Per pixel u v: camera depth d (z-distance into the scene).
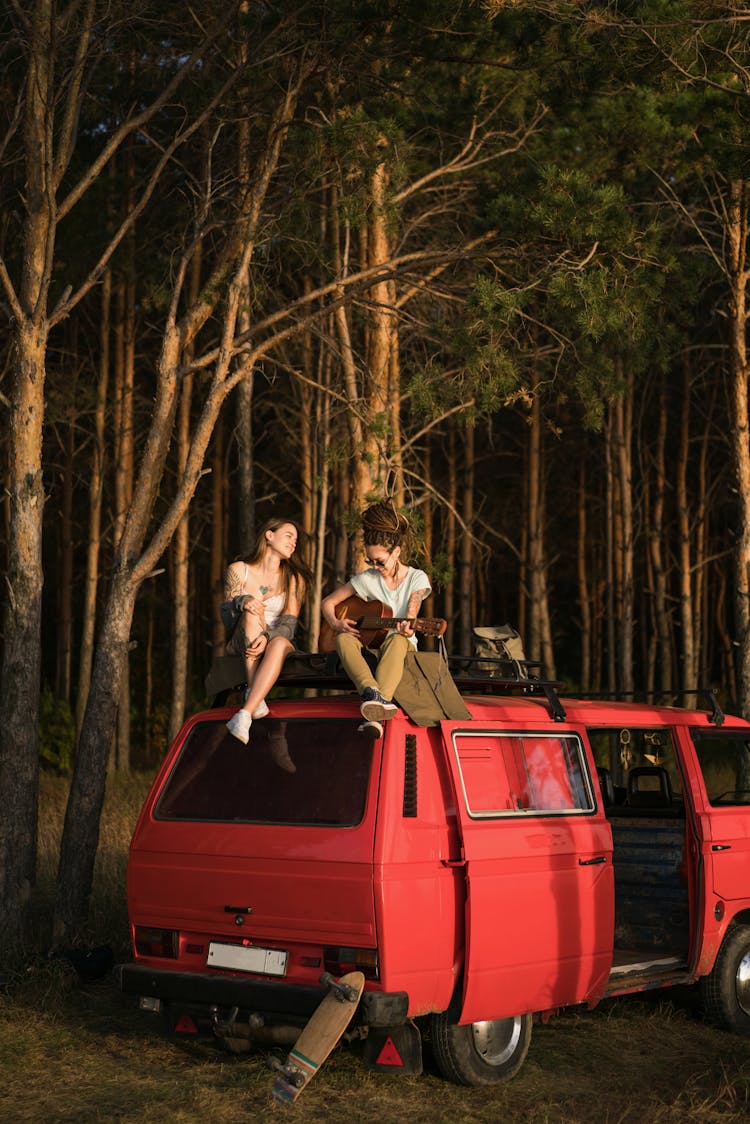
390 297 14.35
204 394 26.88
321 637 6.49
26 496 9.23
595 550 40.41
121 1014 7.46
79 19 10.96
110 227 17.56
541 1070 6.41
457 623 35.50
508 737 6.32
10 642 9.09
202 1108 5.65
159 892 6.12
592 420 11.38
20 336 9.35
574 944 6.35
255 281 12.15
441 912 5.66
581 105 12.20
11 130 10.10
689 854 7.37
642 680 38.38
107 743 9.03
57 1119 5.50
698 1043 7.07
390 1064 5.61
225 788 6.09
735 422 14.95
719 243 19.48
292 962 5.68
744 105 12.30
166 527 9.31
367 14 10.30
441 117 14.34
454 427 31.48
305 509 23.80
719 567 38.88
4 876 8.77
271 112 11.70
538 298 12.13
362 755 5.72
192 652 41.81
